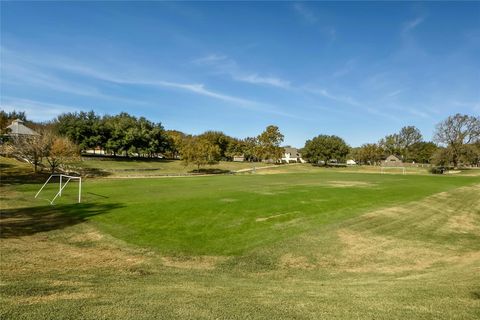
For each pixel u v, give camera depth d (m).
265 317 6.23
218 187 38.69
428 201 29.02
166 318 6.11
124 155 98.31
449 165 96.44
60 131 81.56
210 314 6.35
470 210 25.81
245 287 9.17
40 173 53.16
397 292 8.17
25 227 18.16
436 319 6.14
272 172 83.81
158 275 10.84
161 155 112.06
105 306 6.72
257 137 107.50
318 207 24.06
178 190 35.41
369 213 22.38
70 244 15.13
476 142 94.50
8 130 66.38
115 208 23.88
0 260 11.78
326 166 113.19
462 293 7.82
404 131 148.00
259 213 21.80
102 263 12.30
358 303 7.17
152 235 16.83
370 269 12.19
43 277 9.76
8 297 7.25
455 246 15.47
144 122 98.50
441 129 96.25
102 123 89.31
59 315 6.15
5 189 35.38
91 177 55.56
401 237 16.86
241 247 14.89
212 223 19.23
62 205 25.61
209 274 11.29
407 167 115.31
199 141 86.88
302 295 8.02
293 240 15.87
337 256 13.71
